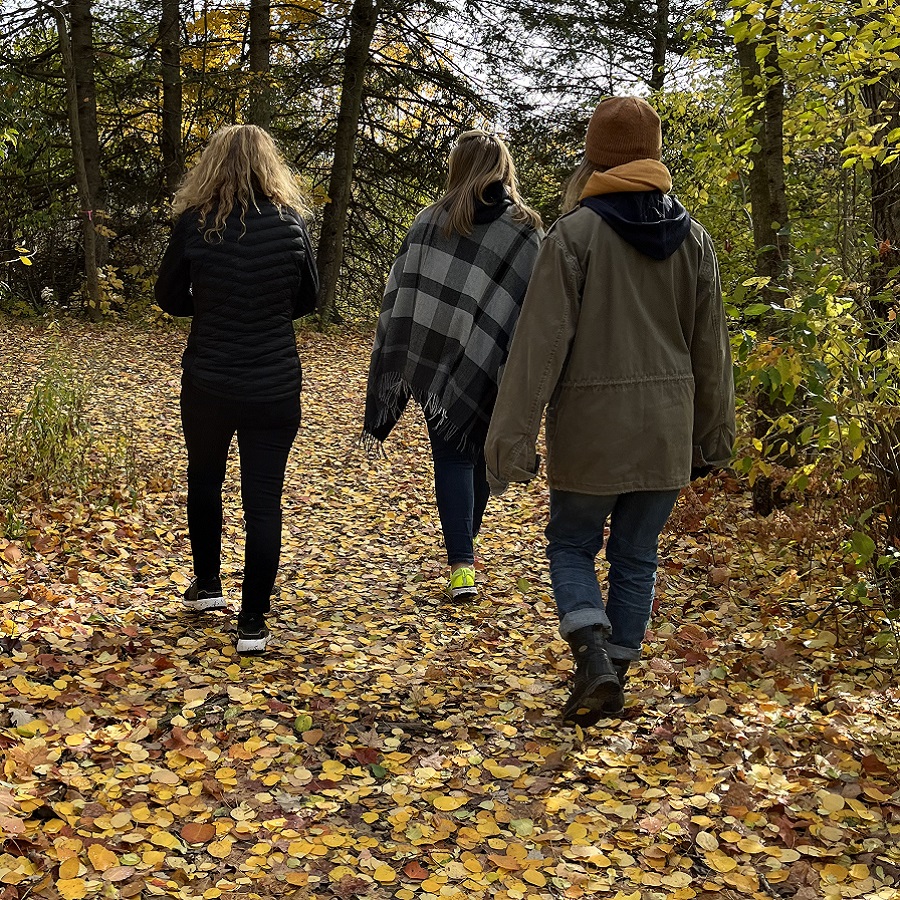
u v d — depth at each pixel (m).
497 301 3.88
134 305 14.41
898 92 3.89
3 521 4.56
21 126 12.82
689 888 2.12
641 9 15.41
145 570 4.30
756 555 4.67
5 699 2.83
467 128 16.28
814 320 3.41
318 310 15.84
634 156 2.84
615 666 2.94
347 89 15.65
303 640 3.61
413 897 2.09
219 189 3.38
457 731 2.89
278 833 2.31
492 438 2.73
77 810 2.32
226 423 3.37
